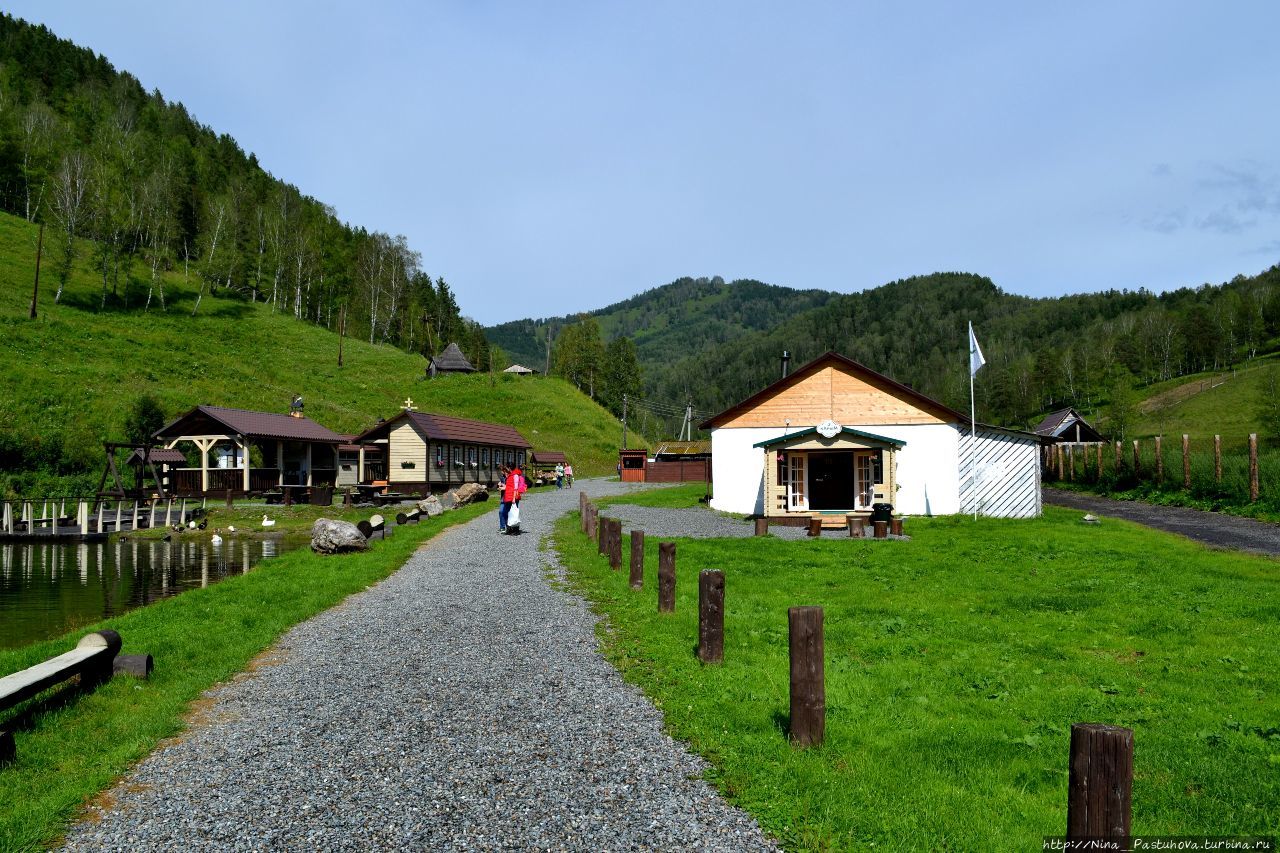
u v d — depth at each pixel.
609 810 4.84
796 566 15.23
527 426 87.44
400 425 44.06
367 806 4.95
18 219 97.75
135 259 99.38
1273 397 68.38
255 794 5.18
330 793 5.16
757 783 5.16
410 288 139.75
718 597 8.05
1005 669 7.96
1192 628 9.64
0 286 71.44
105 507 34.53
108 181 100.50
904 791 5.03
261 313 105.62
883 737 6.03
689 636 9.27
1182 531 21.41
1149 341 144.75
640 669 8.03
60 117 123.88
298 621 10.98
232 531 28.89
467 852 4.34
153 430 43.81
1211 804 4.96
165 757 5.91
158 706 7.07
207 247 108.38
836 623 10.11
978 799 4.93
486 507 33.38
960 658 8.39
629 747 5.90
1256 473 25.94
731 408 30.02
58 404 45.00
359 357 98.81
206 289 104.94
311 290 122.44
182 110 167.38
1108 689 7.29
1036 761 5.57
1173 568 14.35
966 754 5.70
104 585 18.33
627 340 139.62
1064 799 4.96
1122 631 9.61
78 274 87.75
